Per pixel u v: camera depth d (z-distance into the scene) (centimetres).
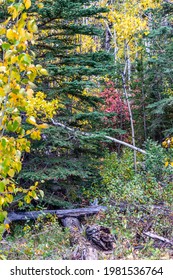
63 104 827
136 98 1319
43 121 773
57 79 833
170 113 1194
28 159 801
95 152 919
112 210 668
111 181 834
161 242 551
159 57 1168
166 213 658
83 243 536
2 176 270
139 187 762
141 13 1409
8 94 260
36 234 597
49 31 930
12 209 744
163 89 1278
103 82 1441
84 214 748
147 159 937
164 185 846
